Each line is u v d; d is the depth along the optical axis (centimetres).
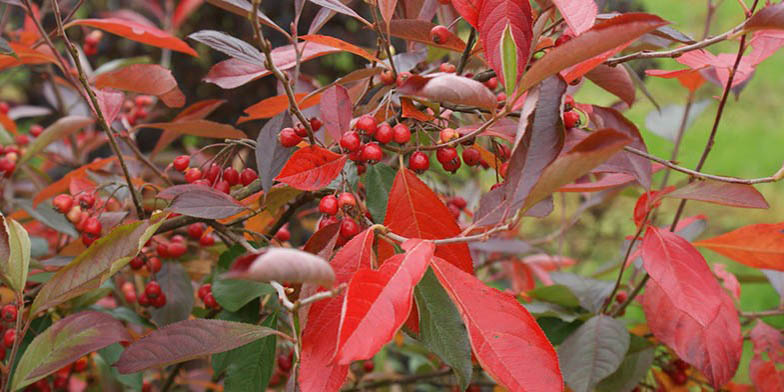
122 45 145
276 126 59
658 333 66
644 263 59
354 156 57
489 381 84
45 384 74
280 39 133
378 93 63
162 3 142
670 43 66
